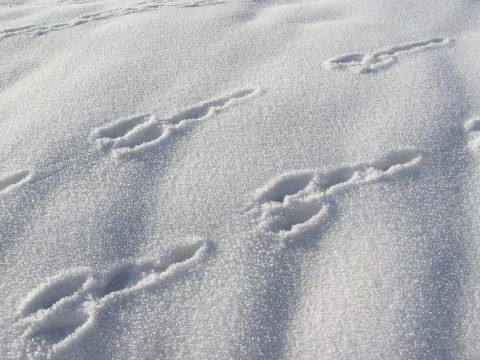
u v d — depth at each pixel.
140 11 2.20
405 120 1.60
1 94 1.74
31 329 1.22
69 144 1.54
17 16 2.20
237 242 1.35
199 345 1.21
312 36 1.99
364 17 2.10
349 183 1.46
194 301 1.26
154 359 1.19
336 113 1.64
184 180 1.47
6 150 1.52
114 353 1.20
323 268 1.31
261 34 2.00
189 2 2.25
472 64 1.83
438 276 1.28
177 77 1.79
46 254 1.32
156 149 1.55
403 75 1.77
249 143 1.56
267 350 1.20
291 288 1.28
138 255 1.34
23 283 1.28
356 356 1.18
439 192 1.44
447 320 1.22
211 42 1.95
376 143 1.55
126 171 1.49
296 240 1.36
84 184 1.46
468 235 1.35
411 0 2.20
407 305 1.24
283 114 1.64
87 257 1.32
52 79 1.79
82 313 1.25
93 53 1.91
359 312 1.23
